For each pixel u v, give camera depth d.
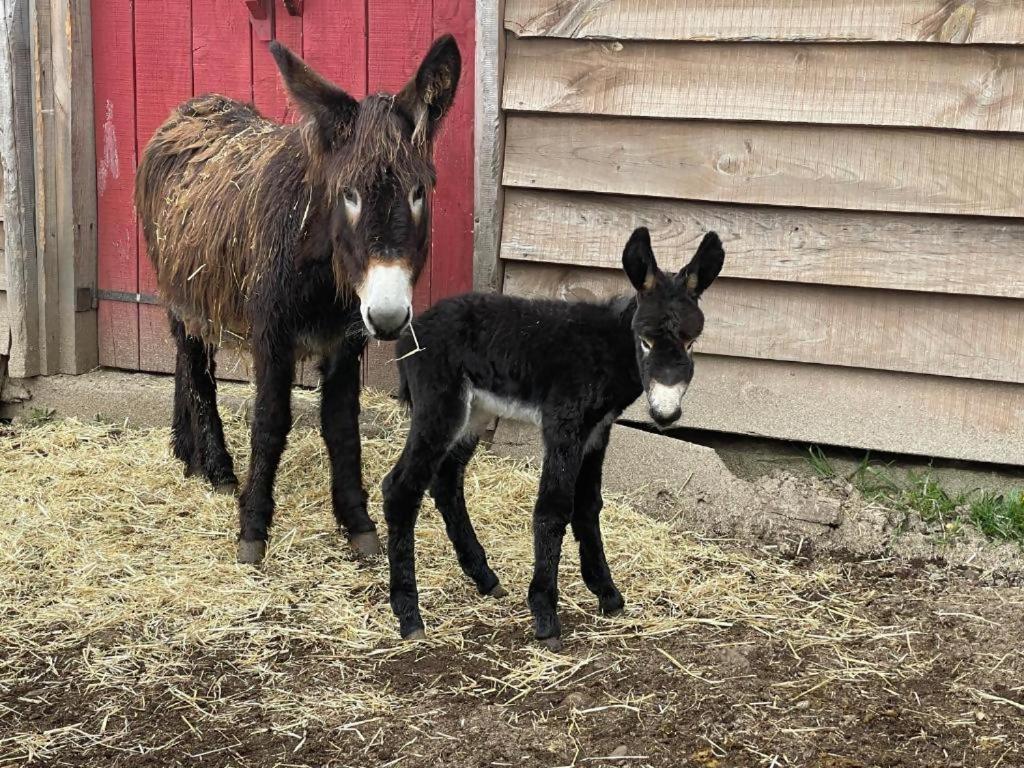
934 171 3.81
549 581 3.12
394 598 3.20
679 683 2.95
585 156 4.14
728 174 4.01
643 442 4.11
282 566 3.63
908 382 4.00
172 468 4.36
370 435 4.49
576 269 4.27
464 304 3.20
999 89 3.70
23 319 4.81
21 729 2.78
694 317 2.91
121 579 3.53
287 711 2.84
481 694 2.91
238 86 4.71
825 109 3.86
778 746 2.68
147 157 4.20
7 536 3.78
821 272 3.98
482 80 4.14
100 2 4.77
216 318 3.82
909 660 3.08
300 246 3.43
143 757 2.67
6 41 4.61
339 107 3.24
